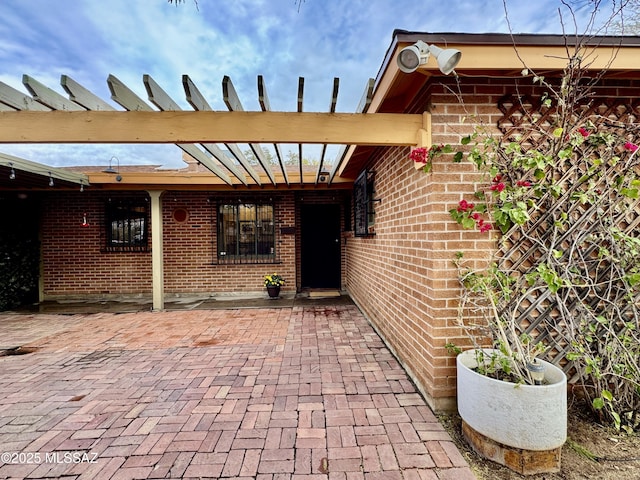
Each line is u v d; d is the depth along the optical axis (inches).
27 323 201.3
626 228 97.8
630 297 93.0
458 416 95.7
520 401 73.0
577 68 85.8
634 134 98.8
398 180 134.4
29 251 266.1
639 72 92.7
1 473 74.0
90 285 283.4
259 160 159.9
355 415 95.9
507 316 95.0
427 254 103.2
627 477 72.6
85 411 99.2
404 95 112.1
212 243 288.2
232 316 213.6
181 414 97.2
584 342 94.5
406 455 79.0
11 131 95.9
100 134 97.3
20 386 115.6
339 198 305.0
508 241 99.7
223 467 75.5
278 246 291.0
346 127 100.8
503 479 72.1
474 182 99.1
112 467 75.7
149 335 174.1
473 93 99.0
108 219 284.8
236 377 121.5
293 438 85.5
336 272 319.6
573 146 88.7
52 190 241.3
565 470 74.7
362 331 177.3
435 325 98.6
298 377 120.8
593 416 94.2
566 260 99.0
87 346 157.4
